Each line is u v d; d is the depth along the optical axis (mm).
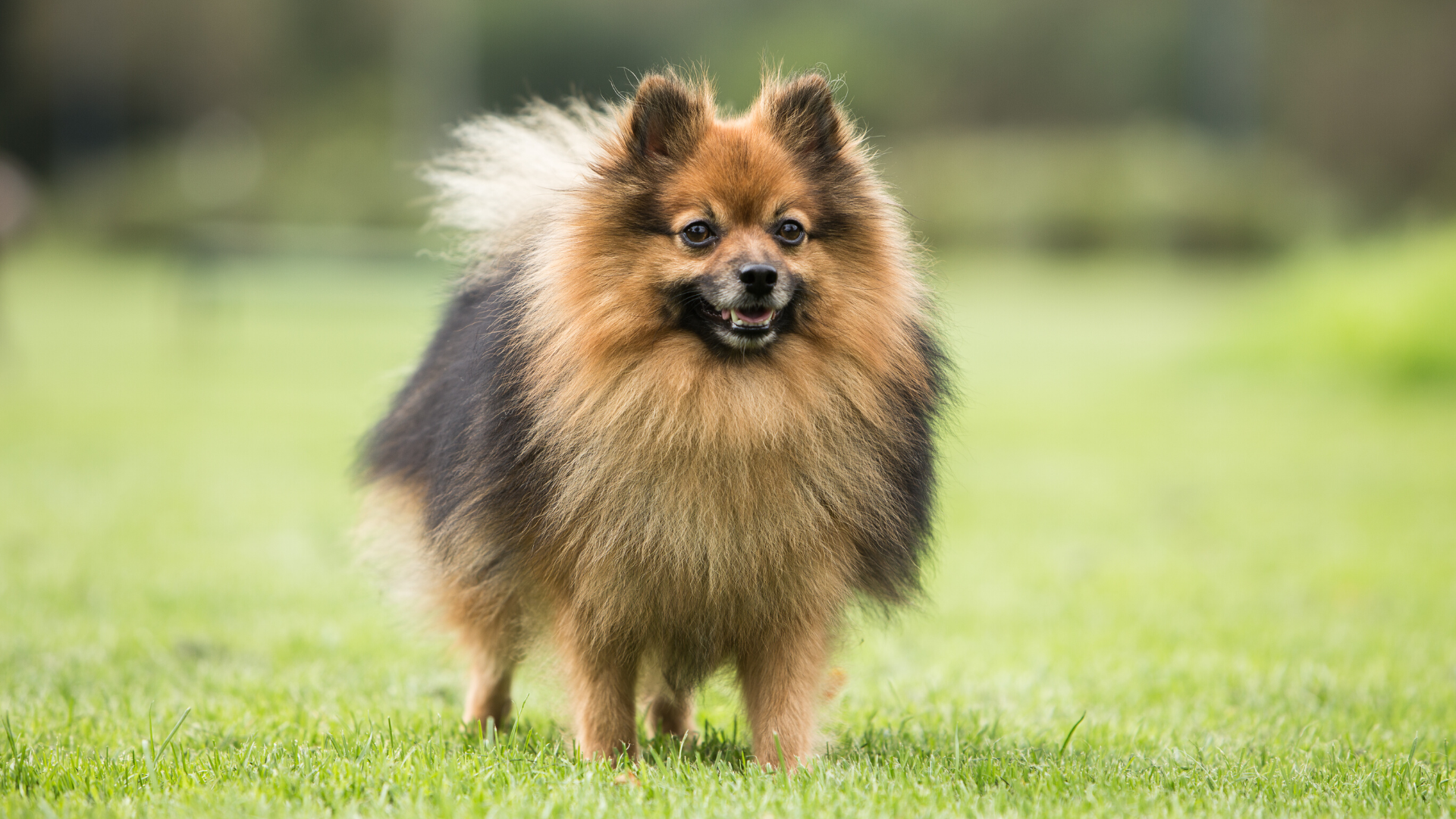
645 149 5984
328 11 74562
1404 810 5047
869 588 6090
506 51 76125
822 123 6230
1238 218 56281
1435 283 23156
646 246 5762
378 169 59688
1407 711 6887
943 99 79562
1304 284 25547
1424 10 73375
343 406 20531
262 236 39344
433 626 6992
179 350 27781
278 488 13977
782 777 5348
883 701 7285
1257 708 7031
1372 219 65000
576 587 5793
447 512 6090
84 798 4992
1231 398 22141
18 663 7445
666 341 5730
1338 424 19125
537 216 6340
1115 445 17641
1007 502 13828
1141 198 57656
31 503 12523
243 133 73250
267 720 6426
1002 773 5566
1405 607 9406
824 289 5859
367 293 39969
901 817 4836
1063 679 7625
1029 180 60062
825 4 79500
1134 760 5895
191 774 5262
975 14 79875
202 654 7969
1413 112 72312
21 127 72250
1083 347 30312
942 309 6766
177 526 11852
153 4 72000
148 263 54500
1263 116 75750
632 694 6066
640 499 5625
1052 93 80250
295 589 9844
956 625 9156
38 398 20219
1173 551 11539
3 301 37062
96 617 8695
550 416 5672
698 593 5711
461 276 7371
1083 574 10664
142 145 74562
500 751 5816
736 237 5742
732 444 5598
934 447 6355
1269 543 11758
